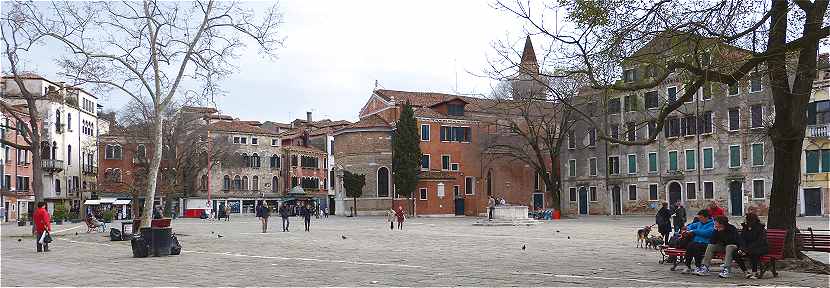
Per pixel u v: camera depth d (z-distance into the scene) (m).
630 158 71.50
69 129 86.12
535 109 68.38
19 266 19.23
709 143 63.88
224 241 30.70
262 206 39.75
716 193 63.19
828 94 55.19
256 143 100.94
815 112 56.00
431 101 86.06
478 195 80.88
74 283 15.22
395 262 19.73
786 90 16.39
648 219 59.97
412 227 46.91
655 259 20.05
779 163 16.88
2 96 58.81
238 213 98.19
